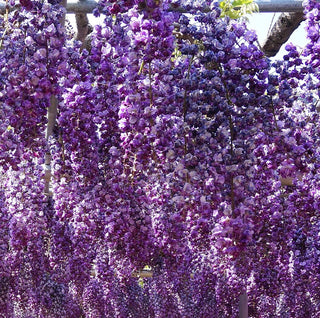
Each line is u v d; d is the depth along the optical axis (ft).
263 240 9.78
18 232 9.41
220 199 6.38
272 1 10.56
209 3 7.70
